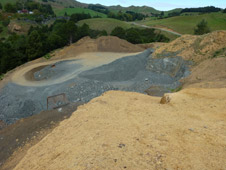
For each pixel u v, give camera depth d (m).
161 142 7.51
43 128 17.55
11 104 25.20
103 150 7.03
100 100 16.84
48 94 27.41
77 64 41.22
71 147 8.20
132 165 5.90
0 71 46.81
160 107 13.88
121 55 49.22
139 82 35.16
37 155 8.95
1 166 13.62
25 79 34.12
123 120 11.18
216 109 12.27
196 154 6.46
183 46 41.31
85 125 10.93
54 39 59.38
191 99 15.16
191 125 9.39
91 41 56.56
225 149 6.68
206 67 32.16
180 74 37.34
